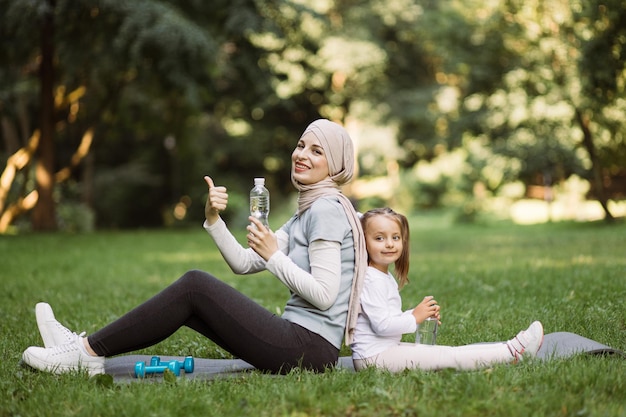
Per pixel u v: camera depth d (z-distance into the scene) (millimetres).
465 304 7105
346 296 3979
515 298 7371
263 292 8500
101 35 17453
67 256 13000
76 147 28609
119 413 3348
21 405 3553
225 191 4031
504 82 21859
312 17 20672
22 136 24656
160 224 32875
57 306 7516
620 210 28656
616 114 20484
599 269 9391
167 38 16703
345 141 4066
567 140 22781
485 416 3244
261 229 3885
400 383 3633
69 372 3955
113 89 20656
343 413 3322
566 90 19516
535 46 20422
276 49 22078
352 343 4074
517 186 30875
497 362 3990
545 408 3283
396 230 4035
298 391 3473
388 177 37531
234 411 3340
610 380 3611
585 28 18047
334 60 33125
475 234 22406
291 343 3910
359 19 34375
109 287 9133
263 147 36062
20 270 10898
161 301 3939
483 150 28234
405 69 36969
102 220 32125
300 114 37062
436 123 36250
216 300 3908
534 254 12969
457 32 22047
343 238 3947
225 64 20891
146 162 32375
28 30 16969
